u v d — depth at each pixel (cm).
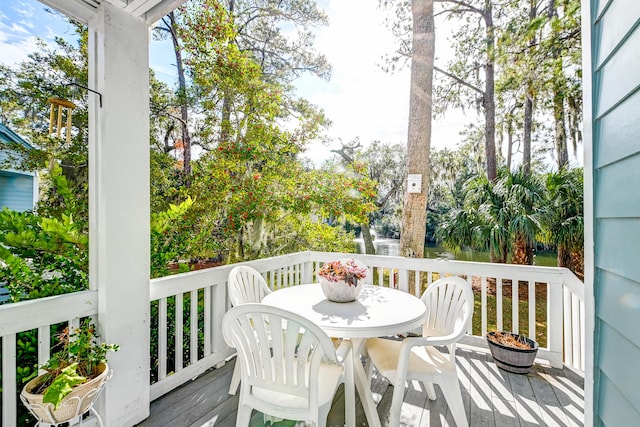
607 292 84
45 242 211
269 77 681
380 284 364
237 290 223
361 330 169
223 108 626
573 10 479
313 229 658
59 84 342
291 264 370
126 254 187
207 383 241
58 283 228
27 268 211
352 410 178
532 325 286
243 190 574
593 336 91
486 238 560
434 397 221
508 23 550
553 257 547
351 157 781
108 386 177
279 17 692
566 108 560
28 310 150
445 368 181
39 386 143
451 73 686
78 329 162
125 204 187
